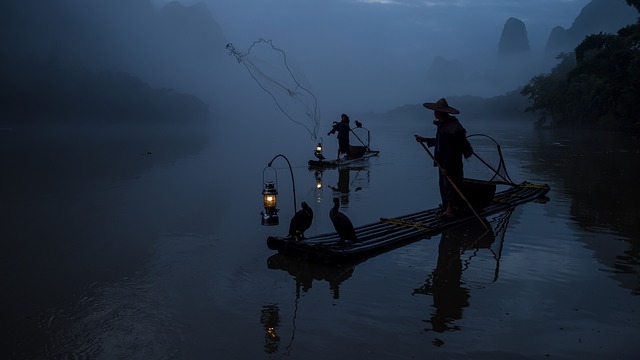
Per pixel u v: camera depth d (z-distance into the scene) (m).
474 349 3.33
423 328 3.68
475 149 25.11
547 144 29.30
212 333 3.63
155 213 8.59
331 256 5.30
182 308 4.15
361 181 13.01
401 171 15.59
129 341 3.52
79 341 3.54
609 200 9.48
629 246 6.06
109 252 6.02
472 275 5.01
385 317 3.91
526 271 5.12
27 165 17.55
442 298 4.34
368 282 4.82
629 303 4.18
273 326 3.74
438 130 7.66
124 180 13.27
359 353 3.28
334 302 4.25
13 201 9.94
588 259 5.54
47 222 7.87
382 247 5.97
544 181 12.40
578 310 4.04
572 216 7.96
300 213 5.89
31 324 3.86
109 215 8.41
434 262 5.50
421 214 7.95
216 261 5.59
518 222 7.54
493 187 7.84
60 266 5.45
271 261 5.59
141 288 4.69
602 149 24.44
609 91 41.91
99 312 4.09
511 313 3.98
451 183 7.28
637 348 3.35
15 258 5.79
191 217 8.22
